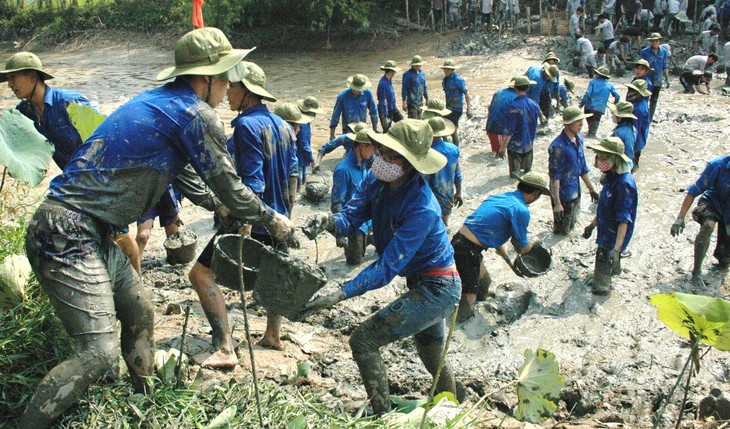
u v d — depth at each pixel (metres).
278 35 29.03
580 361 5.94
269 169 5.11
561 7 28.77
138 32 31.92
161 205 6.42
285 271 3.79
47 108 5.20
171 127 3.34
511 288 7.14
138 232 6.55
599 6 27.27
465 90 13.49
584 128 14.39
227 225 4.47
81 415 3.48
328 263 7.95
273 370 4.85
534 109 10.65
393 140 3.88
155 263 7.54
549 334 6.39
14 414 3.53
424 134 3.89
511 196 6.25
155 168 3.34
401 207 4.05
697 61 18.73
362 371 4.18
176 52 3.53
